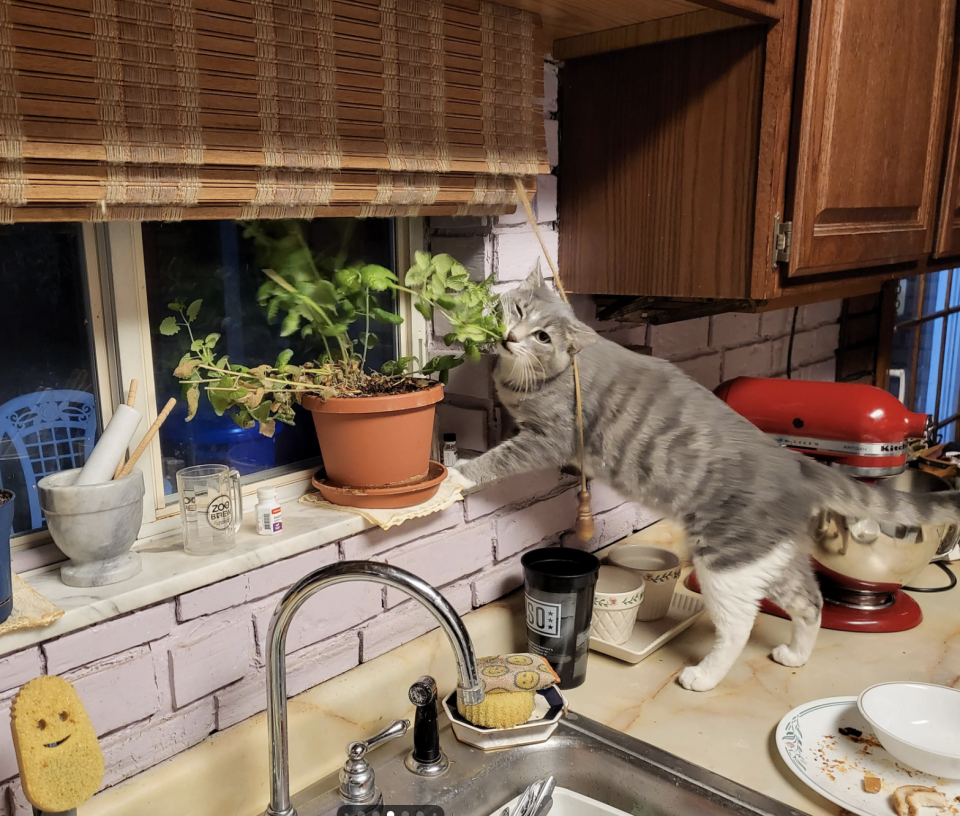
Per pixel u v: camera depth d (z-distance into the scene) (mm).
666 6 1024
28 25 647
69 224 836
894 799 854
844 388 1291
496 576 1216
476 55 1005
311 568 960
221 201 797
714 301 1215
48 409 854
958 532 1323
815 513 1154
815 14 1022
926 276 2379
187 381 861
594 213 1242
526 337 1111
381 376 1068
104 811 772
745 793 866
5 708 720
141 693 820
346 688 978
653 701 1059
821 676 1118
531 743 971
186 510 867
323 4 838
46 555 842
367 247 1145
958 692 988
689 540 1142
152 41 720
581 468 1225
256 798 896
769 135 1042
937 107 1383
